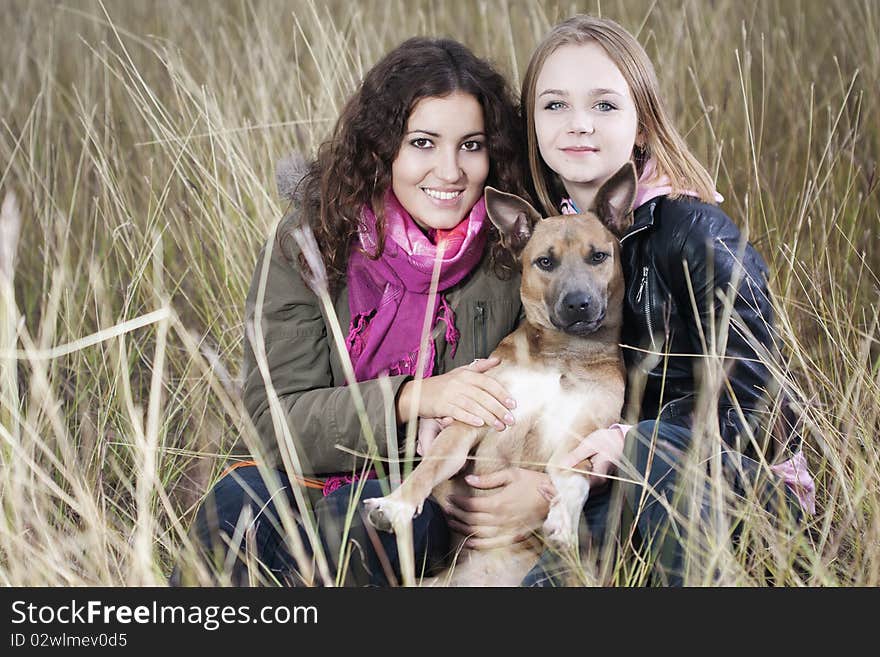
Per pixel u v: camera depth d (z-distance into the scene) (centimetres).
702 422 416
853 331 536
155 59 822
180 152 638
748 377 439
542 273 458
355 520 419
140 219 680
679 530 394
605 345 464
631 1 865
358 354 470
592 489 449
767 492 421
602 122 461
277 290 474
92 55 819
